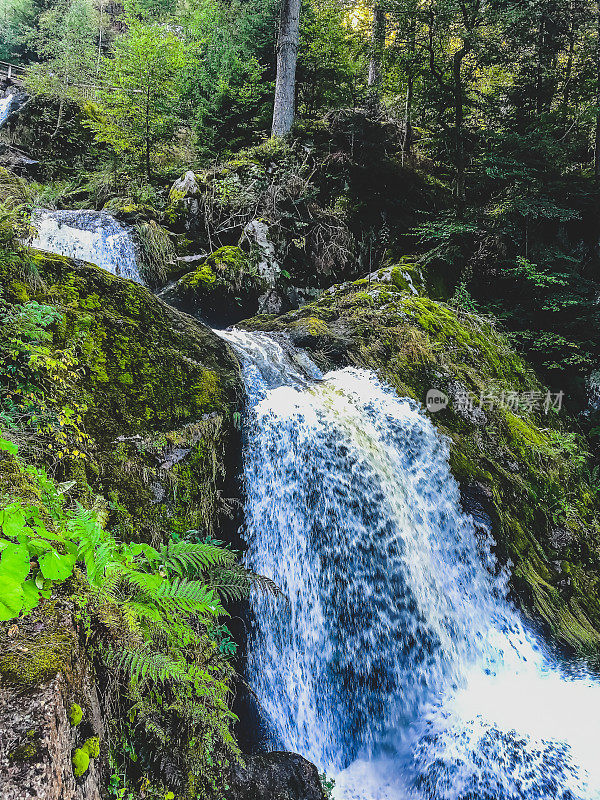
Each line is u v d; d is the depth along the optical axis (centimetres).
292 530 423
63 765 130
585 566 579
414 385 627
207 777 222
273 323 689
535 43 1143
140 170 1023
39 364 280
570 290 888
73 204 995
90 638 172
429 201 1062
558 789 321
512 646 470
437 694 421
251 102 1116
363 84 1248
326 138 1072
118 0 2136
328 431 485
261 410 446
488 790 328
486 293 940
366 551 454
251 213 884
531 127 1047
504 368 751
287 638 385
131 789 177
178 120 1114
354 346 630
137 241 794
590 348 847
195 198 871
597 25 1145
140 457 317
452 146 1084
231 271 796
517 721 381
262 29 1177
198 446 356
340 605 427
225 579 279
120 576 199
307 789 263
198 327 432
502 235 951
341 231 941
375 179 1038
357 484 473
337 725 391
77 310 325
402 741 394
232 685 306
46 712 129
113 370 329
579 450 718
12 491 198
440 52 1063
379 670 421
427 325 704
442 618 459
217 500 363
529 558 544
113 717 179
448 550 502
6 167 1041
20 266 304
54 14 1980
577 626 514
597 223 973
